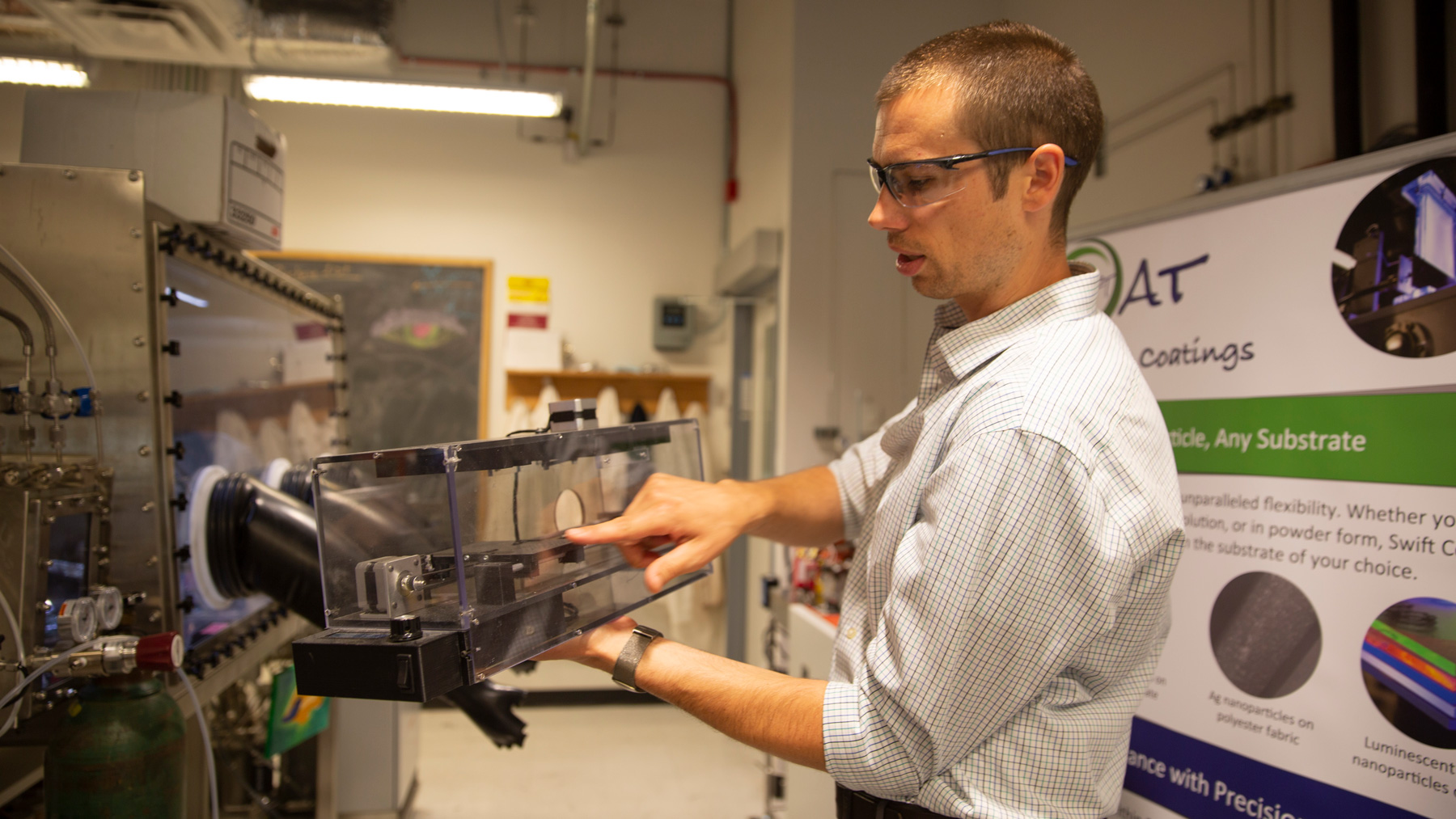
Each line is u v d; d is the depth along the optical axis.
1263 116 1.92
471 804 2.76
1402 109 1.65
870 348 3.01
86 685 1.03
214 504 1.41
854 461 1.14
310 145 3.78
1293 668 1.20
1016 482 0.68
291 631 1.92
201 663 1.37
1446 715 1.05
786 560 2.91
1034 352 0.75
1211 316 1.34
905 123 0.76
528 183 3.93
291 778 2.43
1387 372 1.12
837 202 3.00
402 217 3.83
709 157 4.06
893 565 0.76
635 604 1.03
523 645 0.80
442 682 0.68
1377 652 1.12
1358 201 1.17
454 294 3.82
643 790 2.90
